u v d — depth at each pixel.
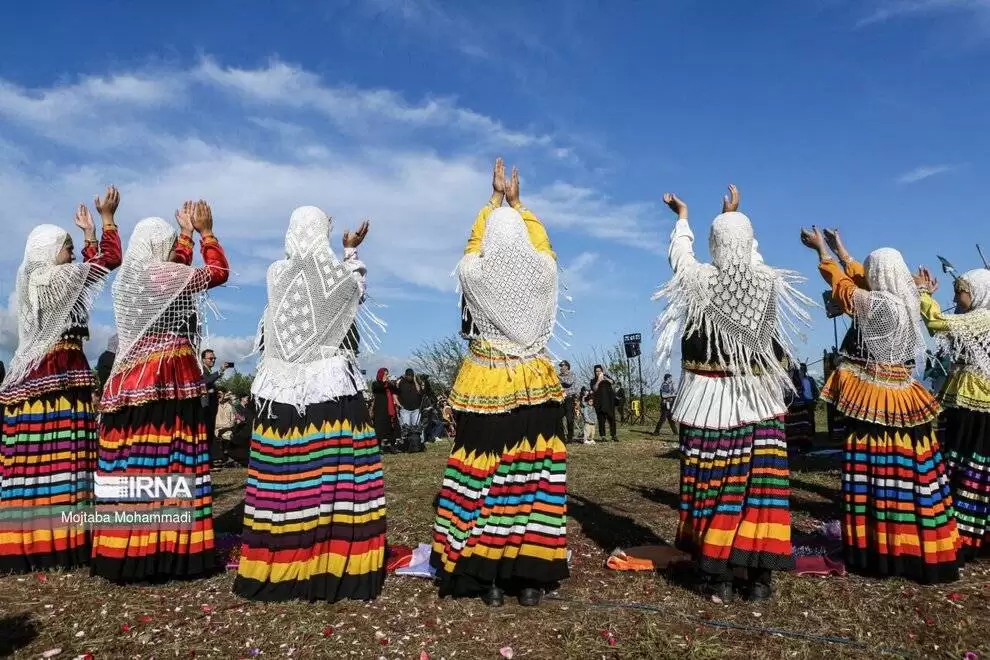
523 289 3.91
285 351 3.95
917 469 4.43
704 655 3.30
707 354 4.12
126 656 3.30
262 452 3.95
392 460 11.64
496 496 3.86
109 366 7.75
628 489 7.97
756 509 3.93
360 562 3.96
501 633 3.55
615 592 4.17
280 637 3.49
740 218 4.09
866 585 4.32
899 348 4.48
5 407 4.67
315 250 3.95
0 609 3.84
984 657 3.33
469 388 3.96
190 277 4.27
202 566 4.27
